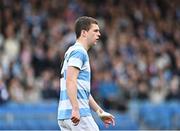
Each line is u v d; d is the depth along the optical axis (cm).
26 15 5725
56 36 5566
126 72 5534
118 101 5116
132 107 5212
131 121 5097
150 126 5225
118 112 5103
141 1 6819
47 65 5188
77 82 2084
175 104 5403
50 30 5634
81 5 6288
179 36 6694
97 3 6444
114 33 6078
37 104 4778
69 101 2080
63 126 2109
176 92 5603
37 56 5206
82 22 2142
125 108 5169
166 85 5662
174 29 6794
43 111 4778
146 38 6341
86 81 2100
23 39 5331
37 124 4722
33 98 4888
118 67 5541
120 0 6644
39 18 5750
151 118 5244
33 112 4728
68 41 5422
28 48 5247
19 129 4628
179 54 6228
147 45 6122
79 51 2088
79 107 2077
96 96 5025
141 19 6600
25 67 5016
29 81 4919
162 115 5306
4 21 5481
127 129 5047
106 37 5903
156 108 5312
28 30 5484
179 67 5972
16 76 4847
